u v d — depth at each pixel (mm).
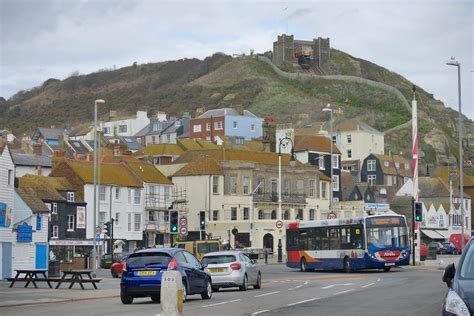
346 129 195500
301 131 199125
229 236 110750
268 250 102188
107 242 101875
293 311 29359
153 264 34406
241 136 189375
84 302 36625
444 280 17781
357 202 126062
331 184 93438
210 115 194750
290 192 119125
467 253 18281
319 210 123250
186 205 113938
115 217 105375
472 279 17281
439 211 156625
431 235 152750
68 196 98125
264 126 150750
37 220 70062
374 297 35969
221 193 112875
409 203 155375
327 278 56062
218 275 42875
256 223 110062
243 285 43156
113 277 64688
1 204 63000
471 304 16391
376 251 62031
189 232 113125
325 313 28375
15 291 44562
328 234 66000
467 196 168875
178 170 117438
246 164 114000
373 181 180375
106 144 168125
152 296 35344
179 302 23859
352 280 52062
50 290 45625
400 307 30531
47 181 96562
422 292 38719
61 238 94500
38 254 70062
